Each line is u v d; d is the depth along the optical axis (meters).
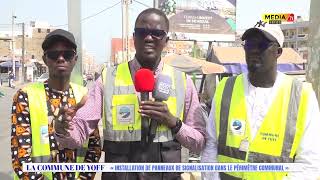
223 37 24.89
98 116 2.79
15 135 2.87
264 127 2.63
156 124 2.71
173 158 2.77
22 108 2.90
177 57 13.71
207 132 2.87
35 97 2.95
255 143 2.64
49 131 2.93
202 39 24.66
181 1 24.28
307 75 4.72
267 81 2.69
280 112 2.63
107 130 2.77
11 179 7.09
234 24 25.00
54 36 2.91
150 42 2.69
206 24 24.67
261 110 2.66
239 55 16.75
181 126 2.70
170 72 2.81
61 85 3.03
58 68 2.96
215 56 16.83
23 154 2.83
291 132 2.60
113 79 2.80
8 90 38.06
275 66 2.69
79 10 4.24
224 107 2.77
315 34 4.62
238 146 2.68
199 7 24.48
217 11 24.75
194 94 2.88
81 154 3.02
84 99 2.59
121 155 2.74
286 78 2.71
